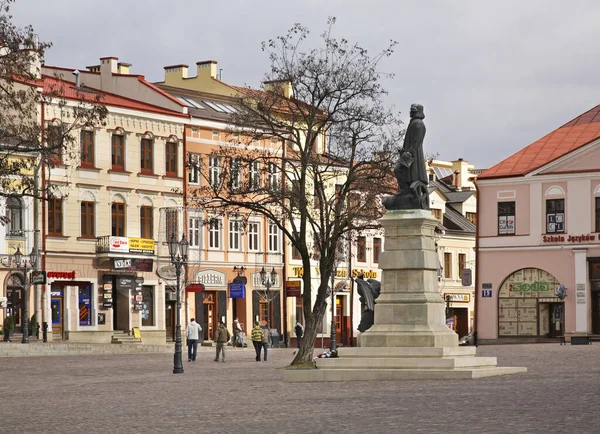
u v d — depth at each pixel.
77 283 71.12
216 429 21.53
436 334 35.44
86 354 63.88
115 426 23.06
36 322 68.06
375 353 35.44
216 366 51.06
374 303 37.97
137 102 77.38
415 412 23.14
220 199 50.84
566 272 76.56
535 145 81.50
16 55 48.50
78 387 37.19
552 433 18.69
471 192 107.12
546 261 77.25
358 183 49.53
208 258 78.56
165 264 76.19
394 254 36.12
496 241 78.88
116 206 74.06
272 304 83.12
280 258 83.75
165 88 81.25
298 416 23.53
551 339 77.06
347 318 89.12
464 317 101.50
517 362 43.44
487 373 33.91
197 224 76.75
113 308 73.44
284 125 49.94
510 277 78.56
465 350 36.06
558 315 77.06
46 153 49.47
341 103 49.12
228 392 32.41
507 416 21.59
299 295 84.69
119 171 74.00
